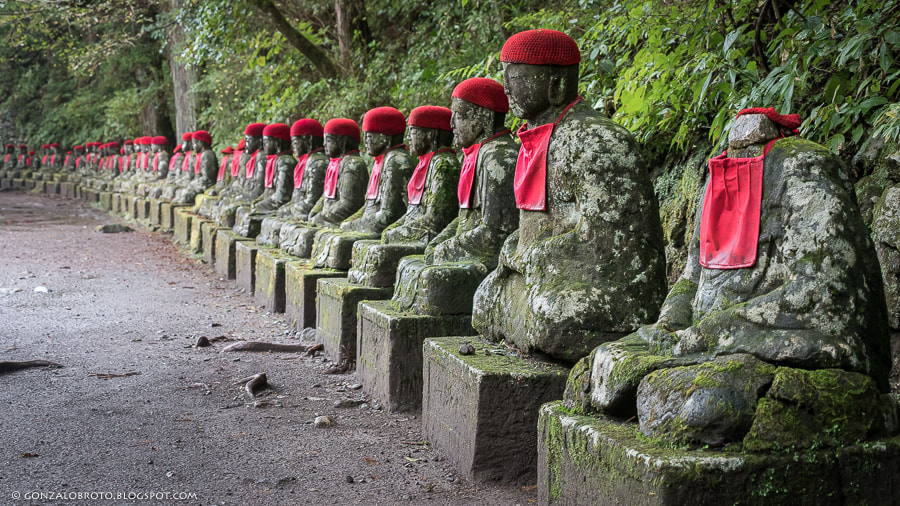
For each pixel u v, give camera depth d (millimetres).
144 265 12180
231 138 16156
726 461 2588
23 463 4059
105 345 6996
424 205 6328
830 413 2686
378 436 4676
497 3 9555
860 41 3859
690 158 5461
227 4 11742
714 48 5273
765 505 2611
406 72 11164
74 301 9117
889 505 2748
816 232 2760
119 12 18062
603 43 6105
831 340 2715
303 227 8406
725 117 4855
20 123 33219
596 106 6168
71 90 29703
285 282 8156
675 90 5227
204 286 10414
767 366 2732
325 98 12648
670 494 2557
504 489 3812
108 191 23234
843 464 2682
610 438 2854
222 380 5910
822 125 4512
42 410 5016
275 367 6355
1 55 29359
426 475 4020
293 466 4137
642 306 3705
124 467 4051
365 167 8203
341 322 6172
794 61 4219
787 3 4918
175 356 6648
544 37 3906
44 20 19156
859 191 4082
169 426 4762
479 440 3832
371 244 6434
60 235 15977
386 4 12828
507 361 4016
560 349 3736
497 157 5102
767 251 2889
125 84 25703
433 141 6246
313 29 14711
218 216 11938
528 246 4078
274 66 13250
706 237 3068
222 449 4379
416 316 5156
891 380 3602
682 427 2723
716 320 2900
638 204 3762
